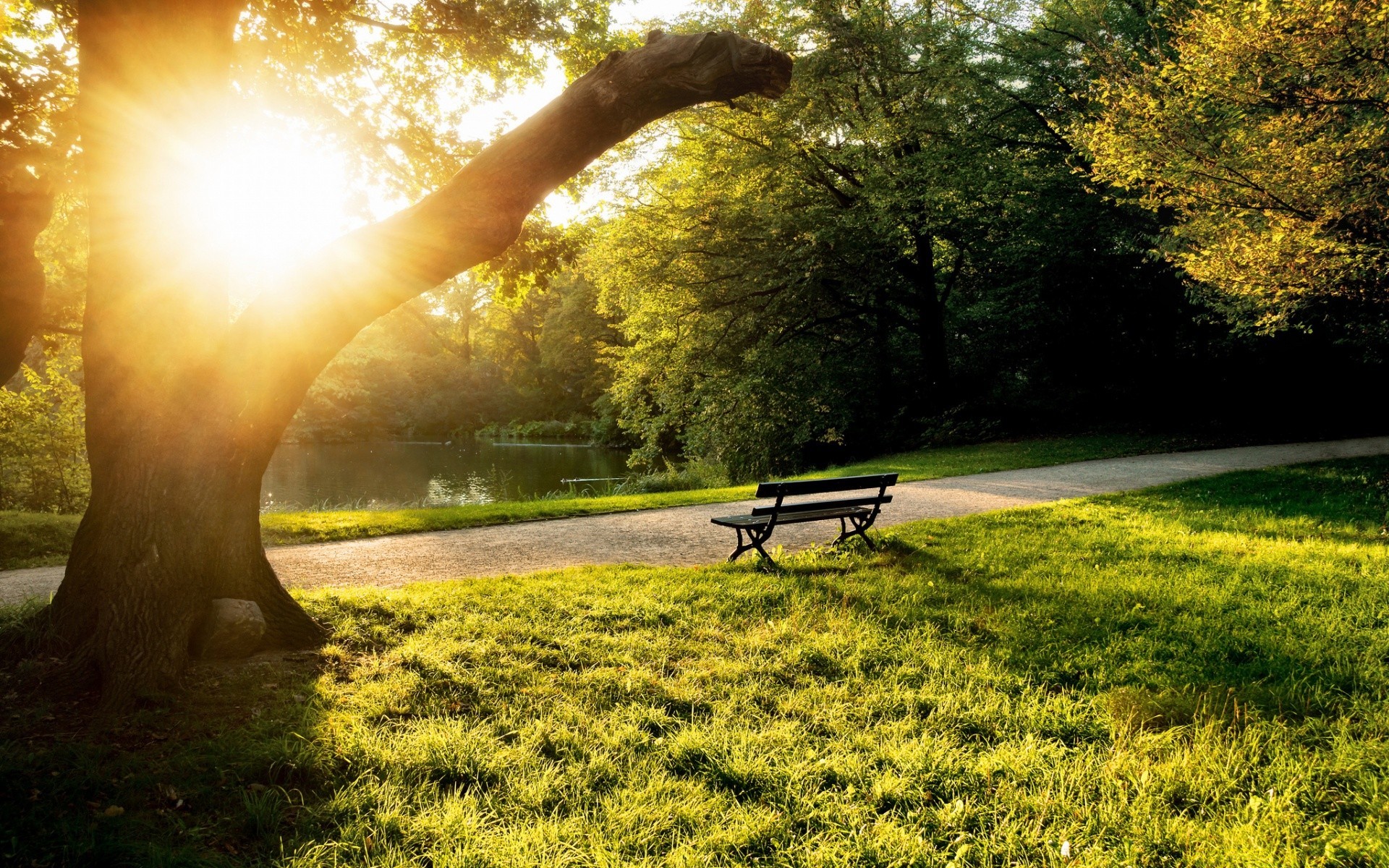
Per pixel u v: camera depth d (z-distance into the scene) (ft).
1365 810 10.30
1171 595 19.80
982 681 14.90
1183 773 11.18
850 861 9.53
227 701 13.80
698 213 70.28
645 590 21.81
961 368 83.30
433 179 28.71
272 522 35.78
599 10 28.66
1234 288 33.91
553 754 12.41
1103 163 35.73
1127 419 74.95
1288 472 42.73
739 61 15.15
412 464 120.78
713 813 10.60
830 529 32.22
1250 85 30.86
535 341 211.61
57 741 12.12
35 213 14.37
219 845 9.86
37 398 51.88
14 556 31.68
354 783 11.24
